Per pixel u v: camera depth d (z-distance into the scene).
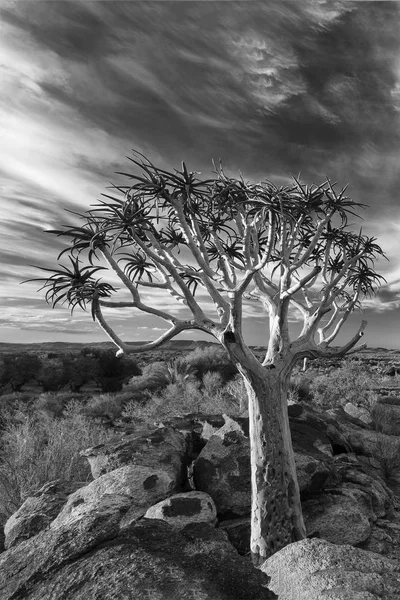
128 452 6.46
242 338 4.78
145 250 4.92
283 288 5.38
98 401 19.83
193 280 6.55
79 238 4.92
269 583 3.12
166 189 4.93
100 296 5.04
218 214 5.81
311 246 5.39
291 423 7.82
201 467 6.10
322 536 5.14
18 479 7.27
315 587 2.78
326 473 5.98
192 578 2.79
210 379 20.88
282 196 4.93
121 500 5.17
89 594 2.65
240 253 6.58
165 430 7.06
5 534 5.59
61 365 32.81
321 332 6.02
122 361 34.88
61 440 8.78
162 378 25.98
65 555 3.24
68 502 5.58
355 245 6.64
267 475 4.83
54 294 4.86
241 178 5.51
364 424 11.07
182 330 5.12
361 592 2.61
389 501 6.56
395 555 4.93
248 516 5.61
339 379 18.83
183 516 4.96
